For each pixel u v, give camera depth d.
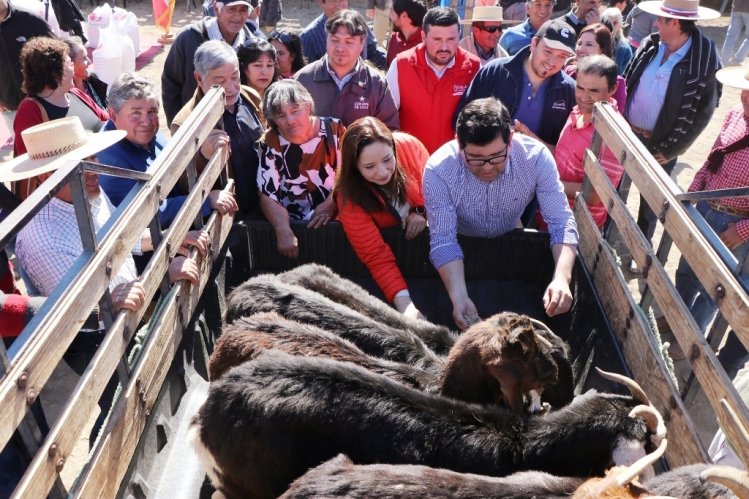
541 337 2.73
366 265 4.01
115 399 2.52
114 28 9.78
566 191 4.89
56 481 2.06
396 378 2.85
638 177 3.15
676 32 5.64
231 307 3.42
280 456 2.49
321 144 4.27
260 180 4.27
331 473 2.19
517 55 5.25
